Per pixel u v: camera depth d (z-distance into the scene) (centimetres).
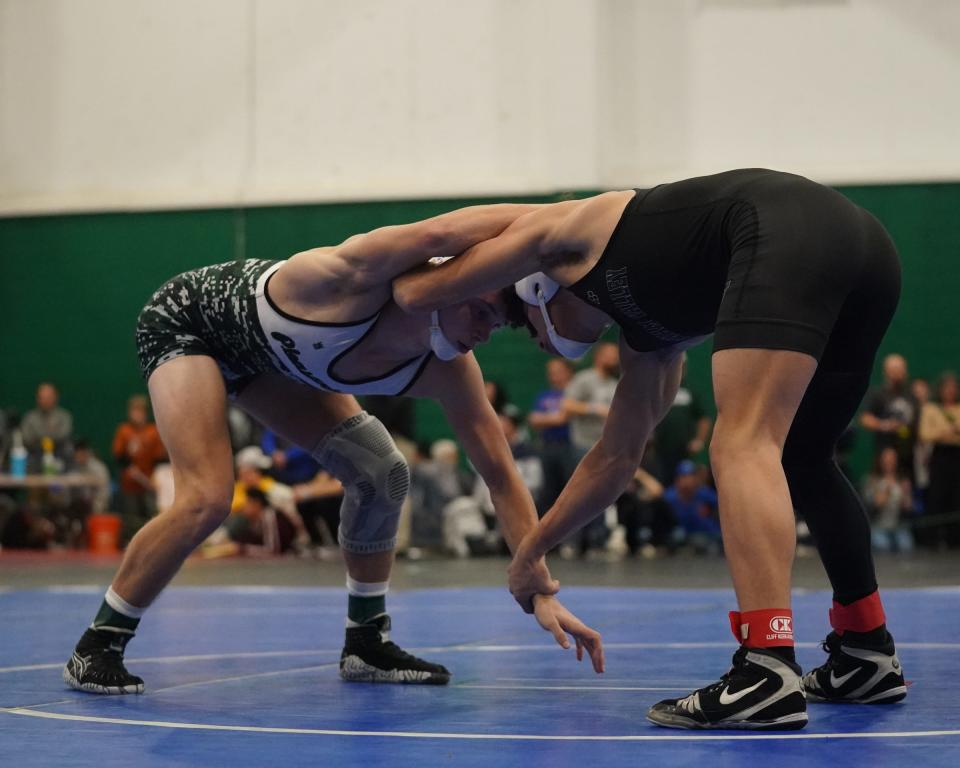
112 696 369
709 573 1017
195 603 736
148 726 312
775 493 296
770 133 1479
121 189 1639
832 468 354
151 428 1440
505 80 1534
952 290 1448
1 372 1667
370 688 387
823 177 1464
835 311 304
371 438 411
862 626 348
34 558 1268
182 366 387
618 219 319
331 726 312
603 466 357
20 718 326
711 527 1298
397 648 405
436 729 307
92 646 380
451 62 1550
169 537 378
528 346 1509
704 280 312
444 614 655
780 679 297
